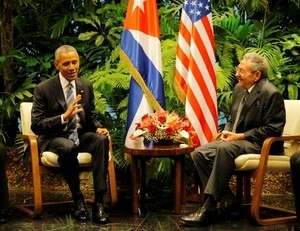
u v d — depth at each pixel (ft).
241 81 14.62
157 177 18.35
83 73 20.62
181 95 17.26
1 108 20.25
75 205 14.60
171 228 13.69
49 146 14.58
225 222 14.32
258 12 21.58
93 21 21.22
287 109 15.17
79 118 15.12
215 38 19.95
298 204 13.66
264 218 14.66
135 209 15.24
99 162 14.39
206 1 17.24
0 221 14.16
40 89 14.92
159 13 20.89
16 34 21.66
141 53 16.90
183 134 15.40
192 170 18.74
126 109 18.99
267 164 14.19
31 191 18.44
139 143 15.83
